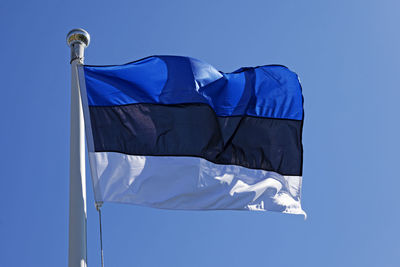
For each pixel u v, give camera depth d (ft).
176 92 31.81
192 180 29.76
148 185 28.84
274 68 35.55
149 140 29.94
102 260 25.54
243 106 33.76
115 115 29.94
